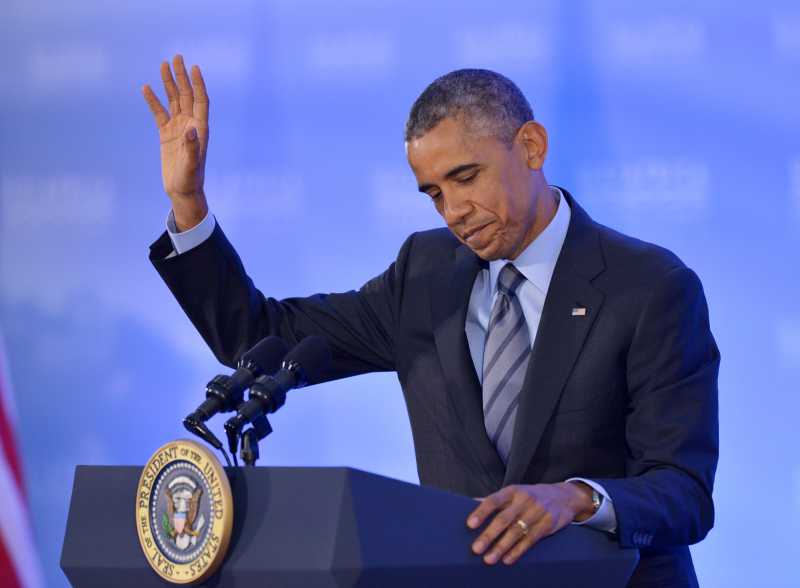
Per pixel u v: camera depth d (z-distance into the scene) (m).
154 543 5.36
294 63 13.38
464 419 7.59
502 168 7.22
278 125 13.33
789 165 11.80
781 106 11.85
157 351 13.77
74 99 14.12
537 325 7.68
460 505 5.46
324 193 13.17
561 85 12.46
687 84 12.13
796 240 11.72
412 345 8.16
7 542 13.66
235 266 8.15
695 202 12.01
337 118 13.21
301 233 13.16
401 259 8.66
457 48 12.89
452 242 8.48
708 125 12.04
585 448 7.27
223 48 13.59
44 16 14.26
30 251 14.07
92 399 13.83
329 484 5.04
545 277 7.75
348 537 4.96
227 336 8.26
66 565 5.64
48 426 13.88
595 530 6.09
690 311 7.41
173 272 7.95
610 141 12.29
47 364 13.94
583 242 7.74
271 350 6.44
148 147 13.98
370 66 13.16
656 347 7.28
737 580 11.61
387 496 5.17
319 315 8.74
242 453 6.00
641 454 7.20
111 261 13.94
